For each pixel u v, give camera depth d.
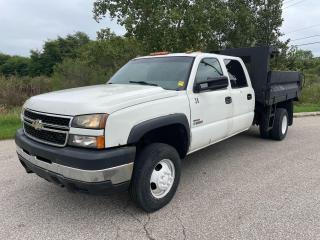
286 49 22.84
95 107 3.36
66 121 3.42
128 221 3.71
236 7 22.97
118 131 3.41
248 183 4.86
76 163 3.28
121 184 3.47
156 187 3.94
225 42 23.45
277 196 4.36
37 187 4.70
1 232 3.47
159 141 4.28
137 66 5.36
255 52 6.85
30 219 3.76
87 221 3.72
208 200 4.25
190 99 4.45
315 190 4.57
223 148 6.97
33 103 3.89
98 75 23.67
